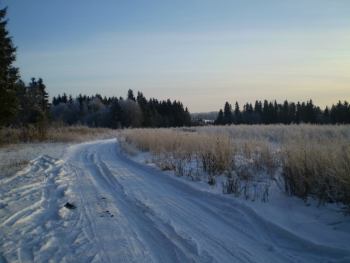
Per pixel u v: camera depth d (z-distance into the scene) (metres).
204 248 5.38
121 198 8.88
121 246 5.50
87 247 5.45
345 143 9.21
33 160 16.83
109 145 29.11
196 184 9.91
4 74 24.95
